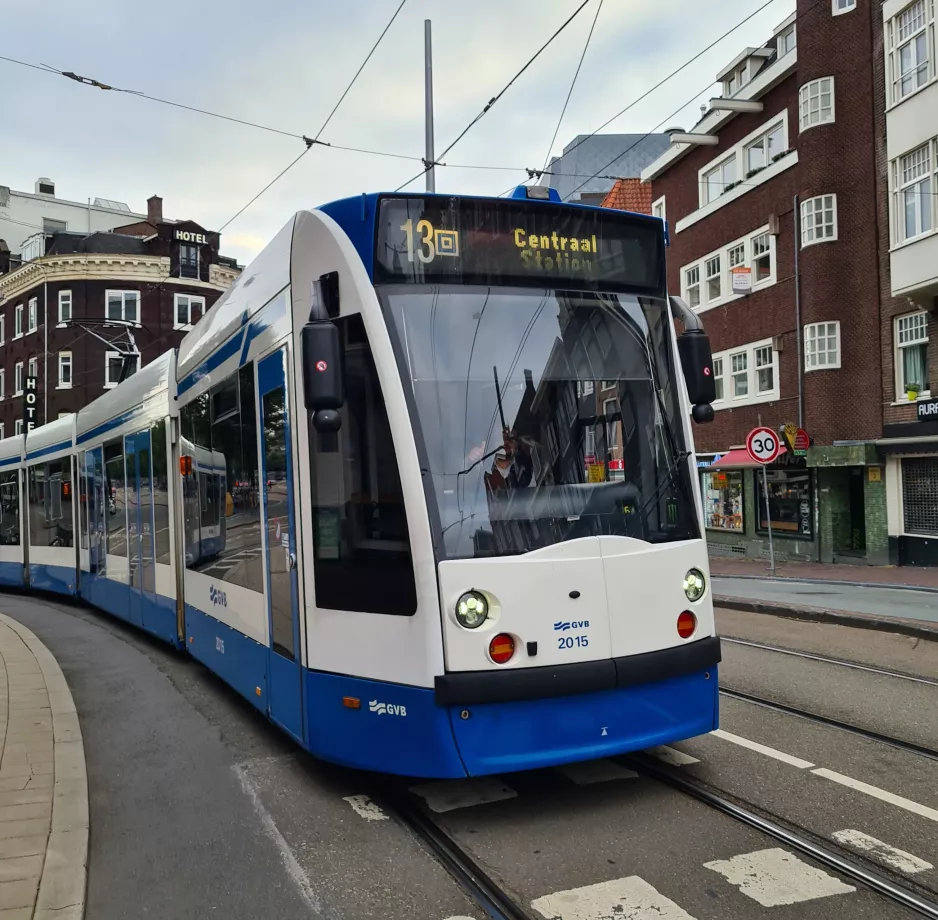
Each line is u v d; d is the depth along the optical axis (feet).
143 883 14.11
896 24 67.21
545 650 15.07
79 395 157.89
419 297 16.10
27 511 58.70
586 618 15.40
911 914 12.25
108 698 27.55
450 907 12.91
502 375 16.11
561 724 15.19
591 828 15.39
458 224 16.55
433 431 15.44
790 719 22.36
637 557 16.05
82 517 47.78
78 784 17.98
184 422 28.50
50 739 21.59
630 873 13.64
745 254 85.97
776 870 13.65
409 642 15.06
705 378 17.46
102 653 35.88
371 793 17.74
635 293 17.84
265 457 19.56
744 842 14.70
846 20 73.10
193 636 27.40
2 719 23.67
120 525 39.32
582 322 17.06
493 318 16.39
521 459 15.84
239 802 17.62
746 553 87.81
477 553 15.06
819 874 13.50
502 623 14.89
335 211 17.11
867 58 72.28
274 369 18.97
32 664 31.91
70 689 28.89
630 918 12.29
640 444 16.90
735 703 24.16
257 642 20.22
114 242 161.48
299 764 19.93
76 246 164.14
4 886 13.16
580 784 17.60
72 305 159.33
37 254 166.61
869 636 35.53
